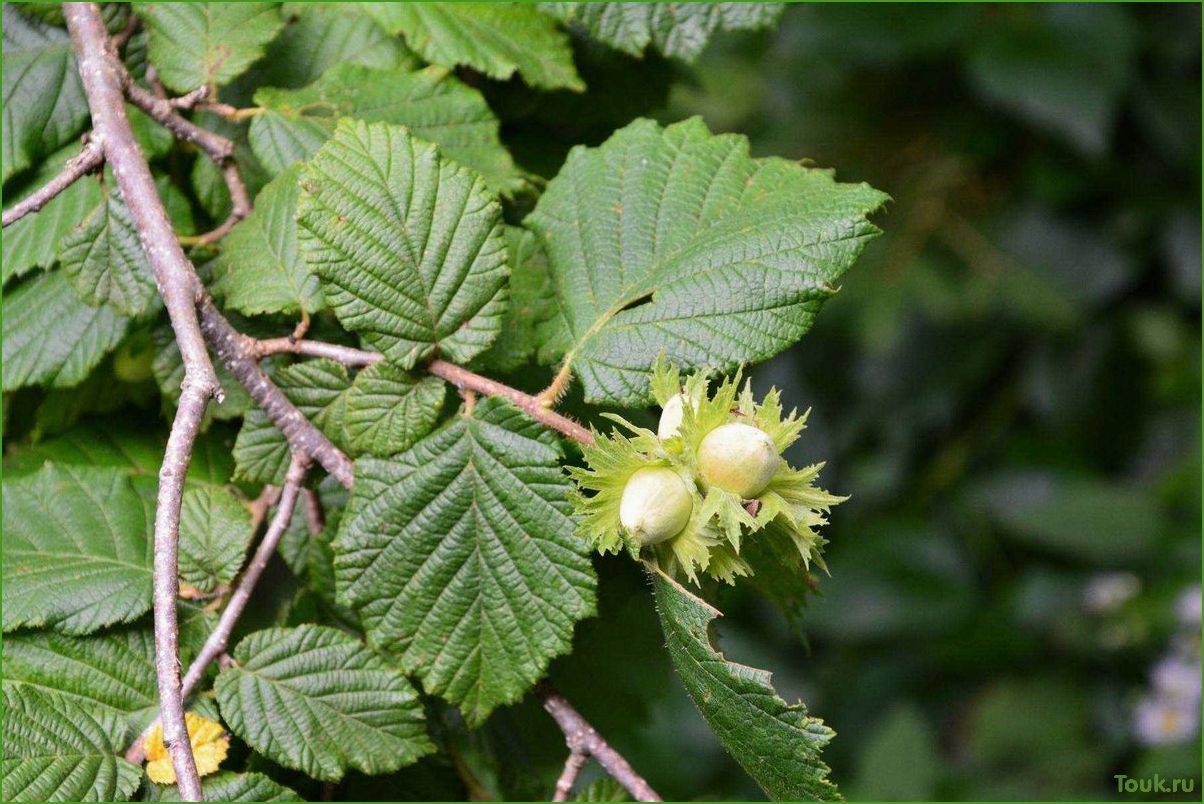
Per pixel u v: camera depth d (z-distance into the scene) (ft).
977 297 4.17
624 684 2.38
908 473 4.72
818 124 4.26
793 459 4.60
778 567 2.17
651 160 2.23
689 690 2.07
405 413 2.15
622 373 2.15
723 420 2.03
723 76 4.33
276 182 2.27
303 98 2.31
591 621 2.31
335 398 2.19
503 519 2.13
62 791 2.07
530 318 2.24
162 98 2.36
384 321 2.14
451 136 2.32
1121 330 4.49
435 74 2.34
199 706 2.14
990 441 4.67
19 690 2.11
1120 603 4.27
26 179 2.35
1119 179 4.24
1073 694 4.28
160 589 2.02
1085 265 4.24
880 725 4.50
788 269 2.14
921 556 4.57
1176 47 4.09
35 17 2.35
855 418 4.58
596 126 2.50
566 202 2.24
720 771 4.25
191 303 2.15
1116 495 4.39
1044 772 4.15
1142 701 4.10
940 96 4.21
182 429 2.07
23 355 2.30
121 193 2.23
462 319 2.16
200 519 2.19
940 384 4.50
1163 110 4.11
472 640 2.14
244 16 2.34
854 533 4.70
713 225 2.19
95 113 2.23
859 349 4.56
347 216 2.14
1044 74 3.84
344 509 2.24
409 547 2.14
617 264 2.19
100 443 2.39
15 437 2.44
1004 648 4.40
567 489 2.13
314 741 2.12
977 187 4.28
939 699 4.52
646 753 4.13
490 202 2.17
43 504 2.23
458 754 2.30
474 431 2.14
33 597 2.16
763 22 2.38
